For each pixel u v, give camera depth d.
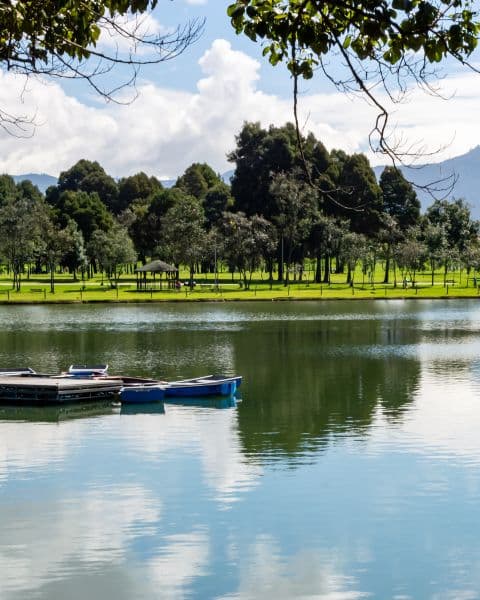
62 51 12.17
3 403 38.09
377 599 16.84
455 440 29.94
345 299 120.88
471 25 10.71
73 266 162.12
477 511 21.91
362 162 166.50
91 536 20.14
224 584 17.52
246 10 11.30
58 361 54.44
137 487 24.14
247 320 87.50
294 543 19.78
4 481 24.83
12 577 17.84
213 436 30.95
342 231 153.75
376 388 42.47
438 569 18.30
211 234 150.00
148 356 56.94
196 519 21.36
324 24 11.06
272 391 41.66
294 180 150.25
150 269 139.25
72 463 26.88
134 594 17.03
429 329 76.94
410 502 22.67
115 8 11.48
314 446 29.19
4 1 11.44
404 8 10.19
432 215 174.38
